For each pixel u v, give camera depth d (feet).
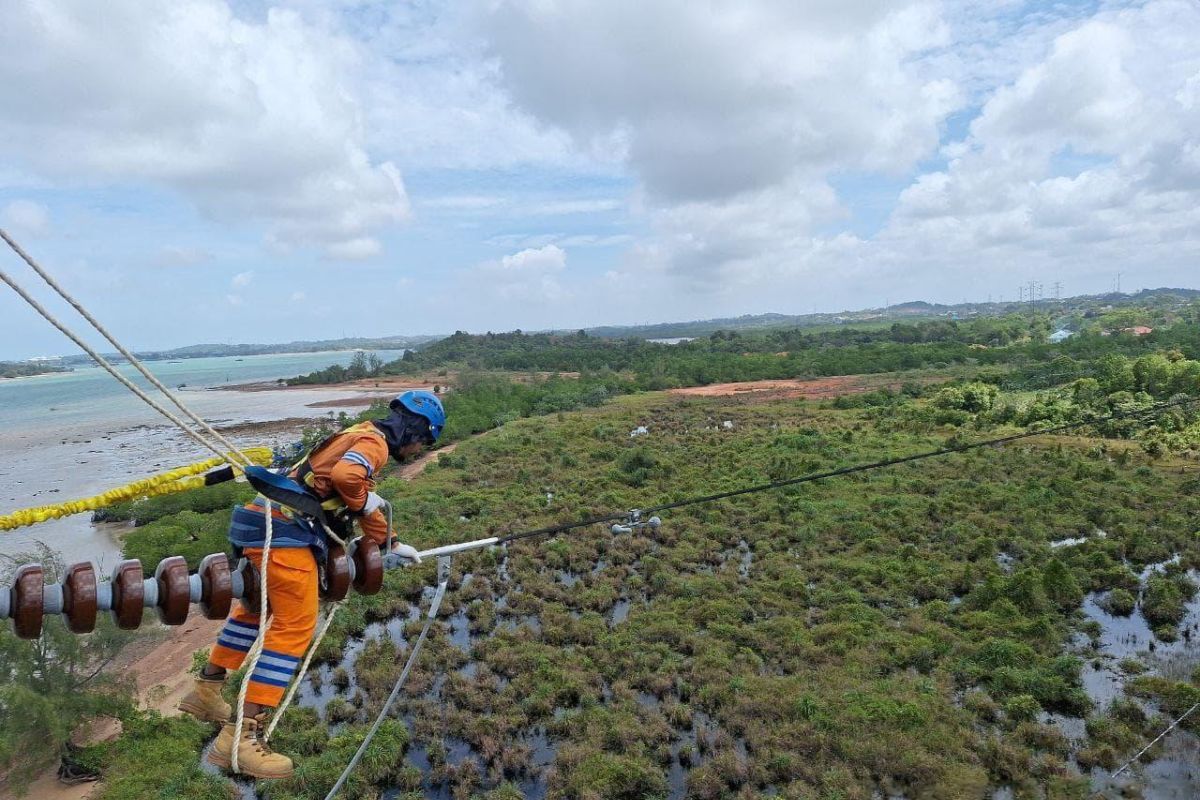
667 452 208.54
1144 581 113.91
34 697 70.49
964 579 112.88
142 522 169.17
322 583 14.94
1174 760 72.18
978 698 81.41
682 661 92.68
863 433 219.20
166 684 89.86
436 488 175.11
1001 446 195.72
